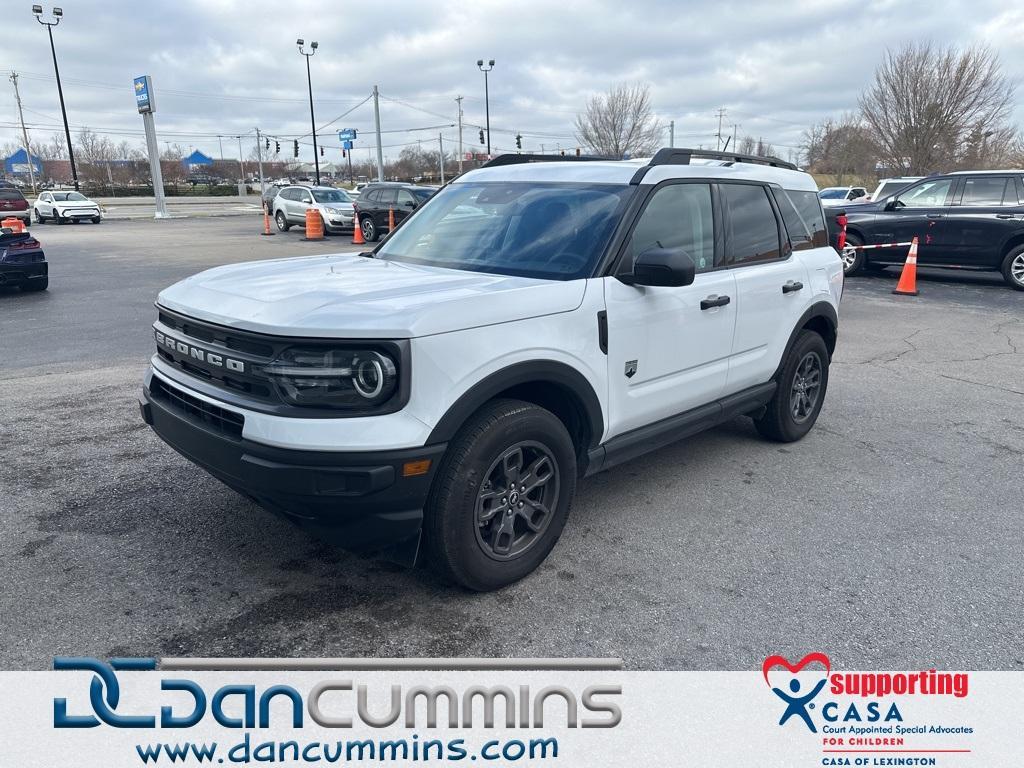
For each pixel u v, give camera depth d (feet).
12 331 29.19
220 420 10.18
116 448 16.39
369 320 9.36
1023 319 33.81
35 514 13.21
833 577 11.82
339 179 335.26
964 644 10.21
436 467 9.80
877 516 14.02
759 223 15.64
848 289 42.01
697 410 14.53
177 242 70.95
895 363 25.91
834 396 21.93
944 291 41.45
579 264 12.03
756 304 15.12
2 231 37.63
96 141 290.15
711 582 11.58
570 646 9.95
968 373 24.63
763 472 16.05
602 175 13.57
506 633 10.18
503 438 10.41
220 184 256.52
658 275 11.45
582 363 11.42
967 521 13.89
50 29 150.20
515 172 14.98
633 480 15.51
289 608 10.61
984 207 41.11
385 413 9.36
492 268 12.62
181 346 10.94
